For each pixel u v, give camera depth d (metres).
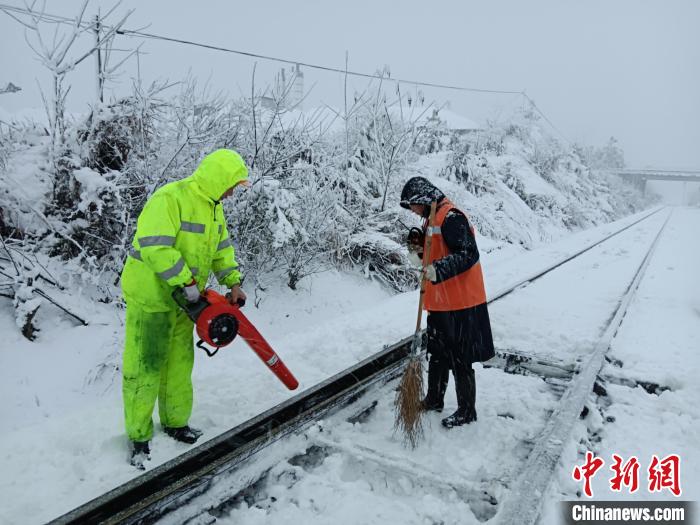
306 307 8.01
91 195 5.97
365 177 10.77
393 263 9.48
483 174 18.62
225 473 2.94
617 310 7.02
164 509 2.65
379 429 3.85
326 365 5.03
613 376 4.88
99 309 6.17
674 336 6.10
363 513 2.83
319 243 8.51
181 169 6.73
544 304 7.66
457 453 3.50
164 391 3.46
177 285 3.08
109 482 3.10
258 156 7.53
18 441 3.41
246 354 5.16
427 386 4.38
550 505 2.92
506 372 5.10
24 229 6.18
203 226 3.30
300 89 8.33
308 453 3.45
